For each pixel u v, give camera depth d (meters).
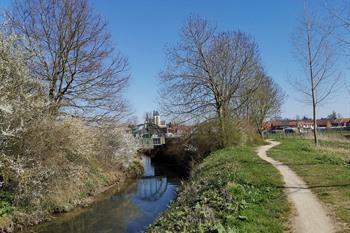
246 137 41.53
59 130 18.83
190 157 37.91
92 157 25.97
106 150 30.80
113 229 17.23
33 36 21.92
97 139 26.12
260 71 45.59
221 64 40.12
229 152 30.03
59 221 18.19
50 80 22.38
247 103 44.47
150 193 27.06
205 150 37.59
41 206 18.08
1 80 15.35
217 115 39.34
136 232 16.77
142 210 21.14
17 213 16.31
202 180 17.81
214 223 10.13
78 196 22.00
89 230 17.00
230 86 40.00
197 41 41.22
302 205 11.98
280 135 70.50
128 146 36.62
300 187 14.82
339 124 113.69
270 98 59.50
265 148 35.66
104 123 25.16
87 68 23.67
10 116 15.32
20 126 15.45
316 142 34.69
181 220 11.42
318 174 17.52
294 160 23.56
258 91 49.00
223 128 37.56
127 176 36.59
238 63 40.53
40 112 17.23
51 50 22.70
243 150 32.16
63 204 19.89
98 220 18.70
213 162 24.73
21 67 16.36
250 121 47.75
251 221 10.36
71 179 20.56
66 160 19.59
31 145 16.89
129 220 18.88
